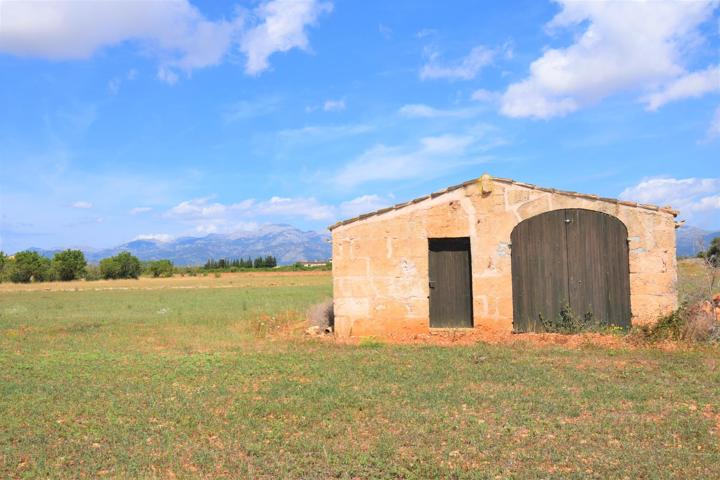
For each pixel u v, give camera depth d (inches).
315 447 294.2
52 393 418.6
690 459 267.0
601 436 301.3
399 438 303.6
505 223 650.2
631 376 430.3
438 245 669.9
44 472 268.5
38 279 3147.1
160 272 3624.5
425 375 449.7
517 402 366.6
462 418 335.3
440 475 256.8
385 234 669.9
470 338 620.4
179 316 1045.8
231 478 259.8
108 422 345.4
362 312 673.0
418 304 661.3
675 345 542.6
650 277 625.3
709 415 335.0
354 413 354.0
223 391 414.3
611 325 629.3
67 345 687.7
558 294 641.6
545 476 251.0
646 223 628.1
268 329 795.4
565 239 642.2
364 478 258.2
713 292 603.2
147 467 274.4
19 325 927.7
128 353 616.1
